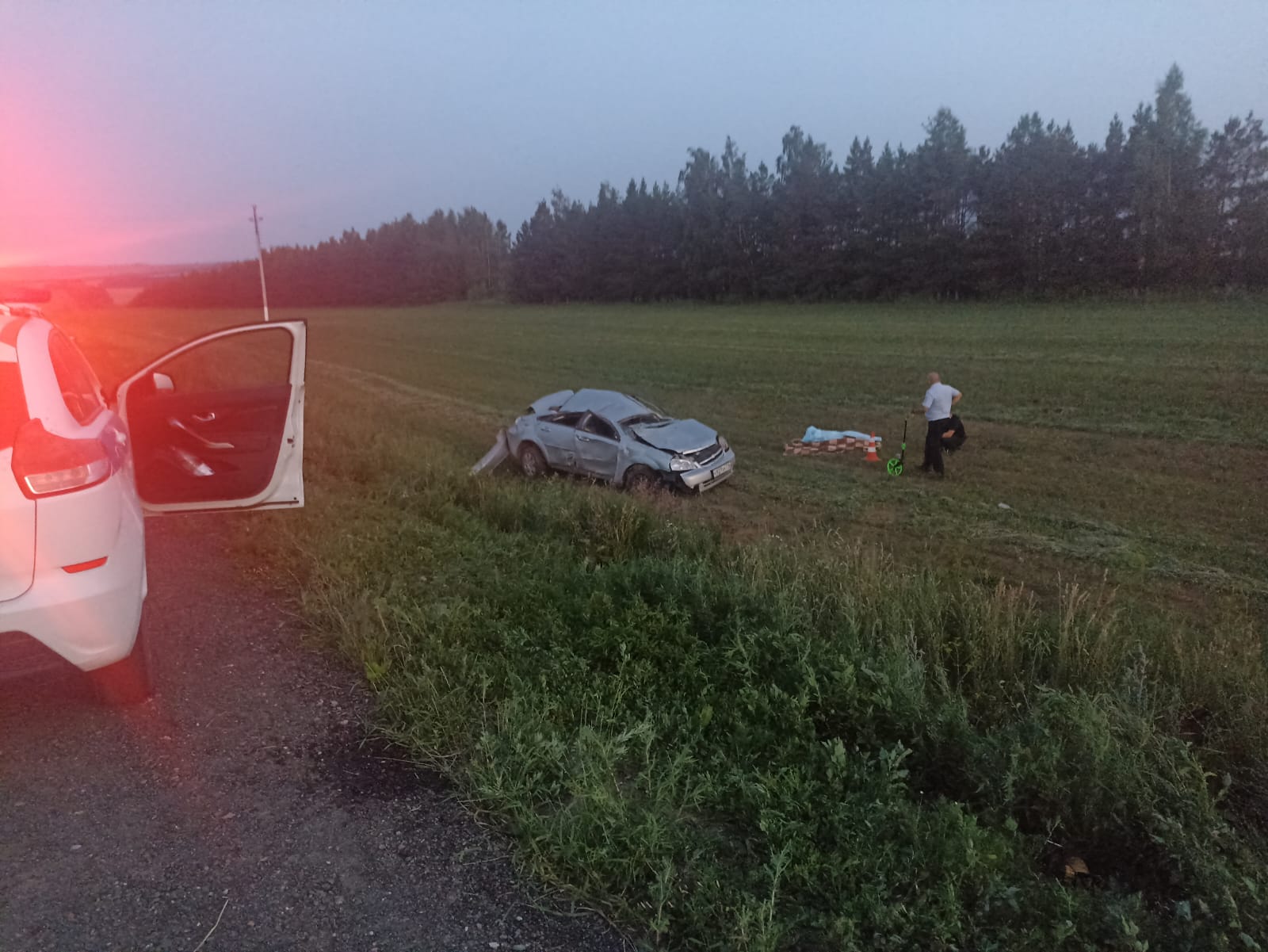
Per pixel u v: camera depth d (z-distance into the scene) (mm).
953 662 5418
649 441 12516
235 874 3092
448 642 5090
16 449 3436
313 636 5188
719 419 19453
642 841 3209
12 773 3656
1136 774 3590
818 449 15625
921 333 39844
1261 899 3053
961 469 13945
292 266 130750
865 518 11164
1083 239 61969
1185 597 8273
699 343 40000
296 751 3953
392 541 7156
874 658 5113
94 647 3627
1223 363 24031
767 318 58250
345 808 3543
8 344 3693
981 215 67125
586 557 7410
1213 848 3324
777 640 5066
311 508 8008
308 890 3031
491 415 21391
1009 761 3771
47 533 3471
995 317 48781
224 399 5246
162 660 4844
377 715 4316
